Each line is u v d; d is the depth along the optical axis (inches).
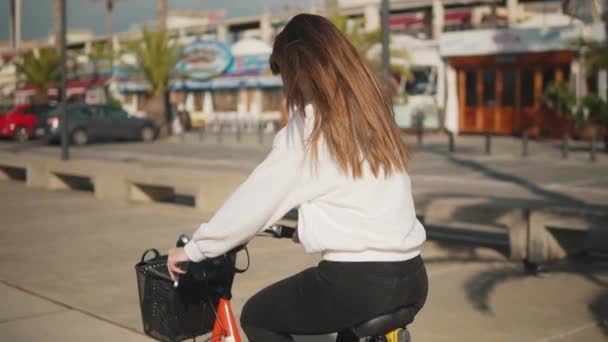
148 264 101.9
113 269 268.5
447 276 250.7
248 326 95.1
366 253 86.3
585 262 273.0
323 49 89.9
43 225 368.8
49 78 1675.7
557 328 190.9
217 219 87.0
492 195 480.4
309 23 92.3
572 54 1064.8
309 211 88.0
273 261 278.5
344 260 86.3
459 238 325.4
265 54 1499.8
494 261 275.3
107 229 355.6
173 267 93.3
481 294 225.9
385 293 86.0
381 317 87.4
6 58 2229.3
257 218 86.0
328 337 186.5
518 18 1456.7
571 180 571.8
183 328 99.1
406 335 90.2
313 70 88.8
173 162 794.2
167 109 1391.5
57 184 529.3
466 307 211.3
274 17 1660.9
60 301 224.5
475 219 285.3
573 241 281.9
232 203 86.4
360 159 86.9
